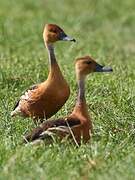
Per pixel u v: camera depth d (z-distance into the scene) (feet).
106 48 82.99
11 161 38.91
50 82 47.60
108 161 40.22
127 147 43.14
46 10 106.73
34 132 42.45
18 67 63.21
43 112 48.16
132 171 38.22
